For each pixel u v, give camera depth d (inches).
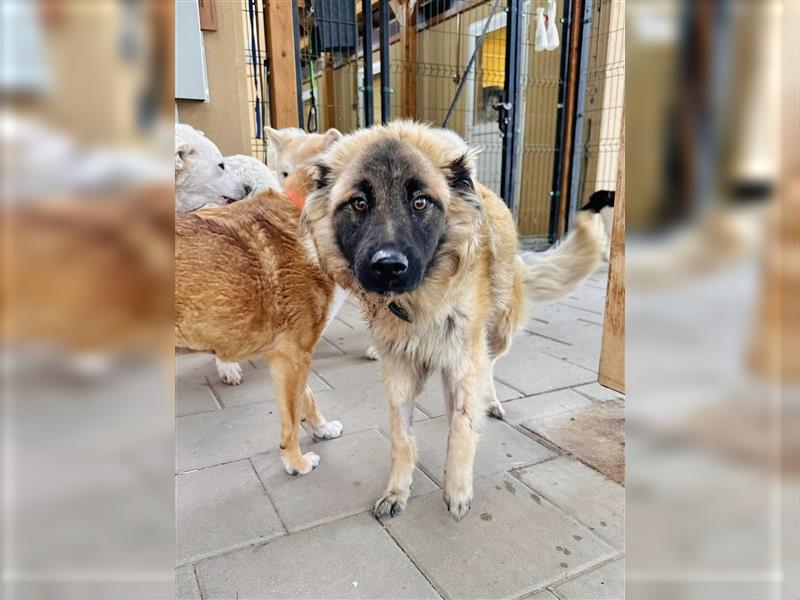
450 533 80.0
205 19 209.8
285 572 72.3
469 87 323.6
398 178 78.9
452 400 91.4
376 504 85.7
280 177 173.0
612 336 113.6
